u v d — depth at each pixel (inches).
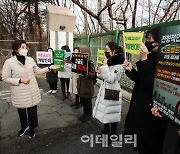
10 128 147.6
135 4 368.8
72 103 208.7
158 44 71.3
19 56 118.6
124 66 89.4
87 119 163.0
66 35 406.9
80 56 144.3
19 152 116.0
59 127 149.7
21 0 513.7
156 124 80.4
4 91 261.0
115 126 129.0
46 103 208.7
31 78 123.4
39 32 577.6
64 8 429.1
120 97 121.2
